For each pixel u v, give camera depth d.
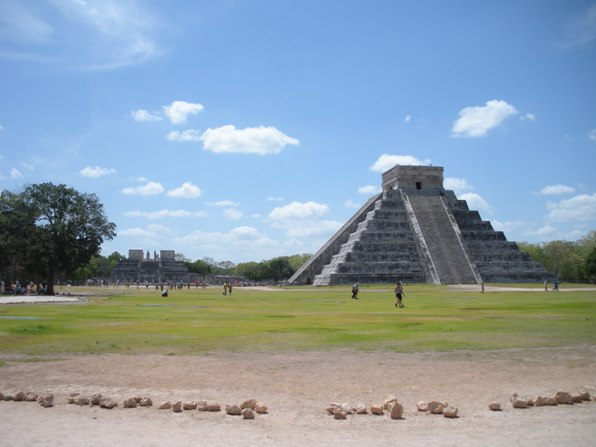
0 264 85.06
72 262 81.31
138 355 18.62
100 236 81.69
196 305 49.62
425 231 119.44
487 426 10.34
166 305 49.59
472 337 23.08
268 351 19.55
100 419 10.82
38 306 46.62
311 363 17.06
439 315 35.00
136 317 34.53
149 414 11.25
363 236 117.31
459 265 113.19
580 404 11.95
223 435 9.81
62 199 80.19
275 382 14.28
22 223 79.25
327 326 28.22
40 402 12.03
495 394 12.91
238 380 14.52
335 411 11.05
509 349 19.72
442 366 16.47
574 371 15.60
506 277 113.81
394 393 13.09
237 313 38.78
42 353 18.97
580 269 134.62
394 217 124.88
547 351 19.23
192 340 22.53
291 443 9.35
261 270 196.62
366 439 9.57
